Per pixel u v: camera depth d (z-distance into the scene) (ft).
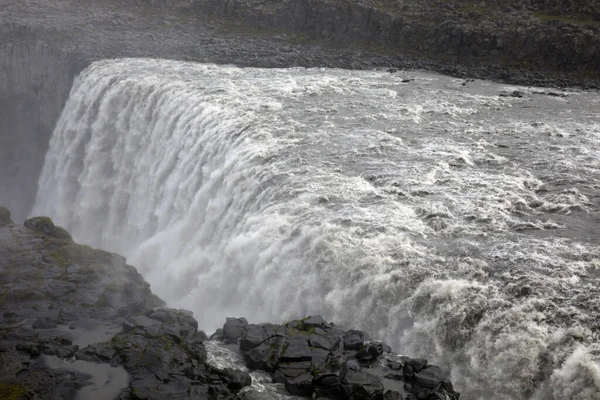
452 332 54.08
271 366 49.67
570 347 48.80
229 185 85.35
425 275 58.03
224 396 45.78
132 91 122.21
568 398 47.19
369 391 45.75
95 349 50.62
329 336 52.60
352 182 77.00
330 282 63.52
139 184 117.80
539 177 78.43
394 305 58.49
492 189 74.69
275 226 70.28
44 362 49.73
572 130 96.89
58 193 134.21
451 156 84.89
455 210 69.41
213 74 130.11
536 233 64.64
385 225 66.28
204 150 97.91
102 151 126.31
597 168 80.89
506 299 54.13
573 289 54.80
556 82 131.34
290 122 98.17
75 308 57.88
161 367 48.80
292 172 80.18
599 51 137.08
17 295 59.16
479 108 109.50
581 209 69.67
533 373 49.32
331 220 67.92
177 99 112.88
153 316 55.83
